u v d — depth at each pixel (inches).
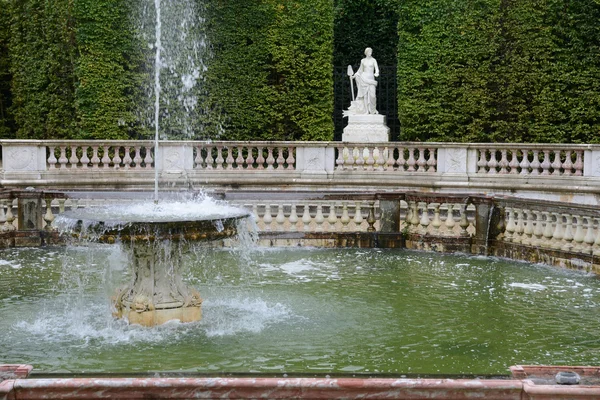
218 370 319.0
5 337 362.0
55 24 1070.4
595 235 530.3
